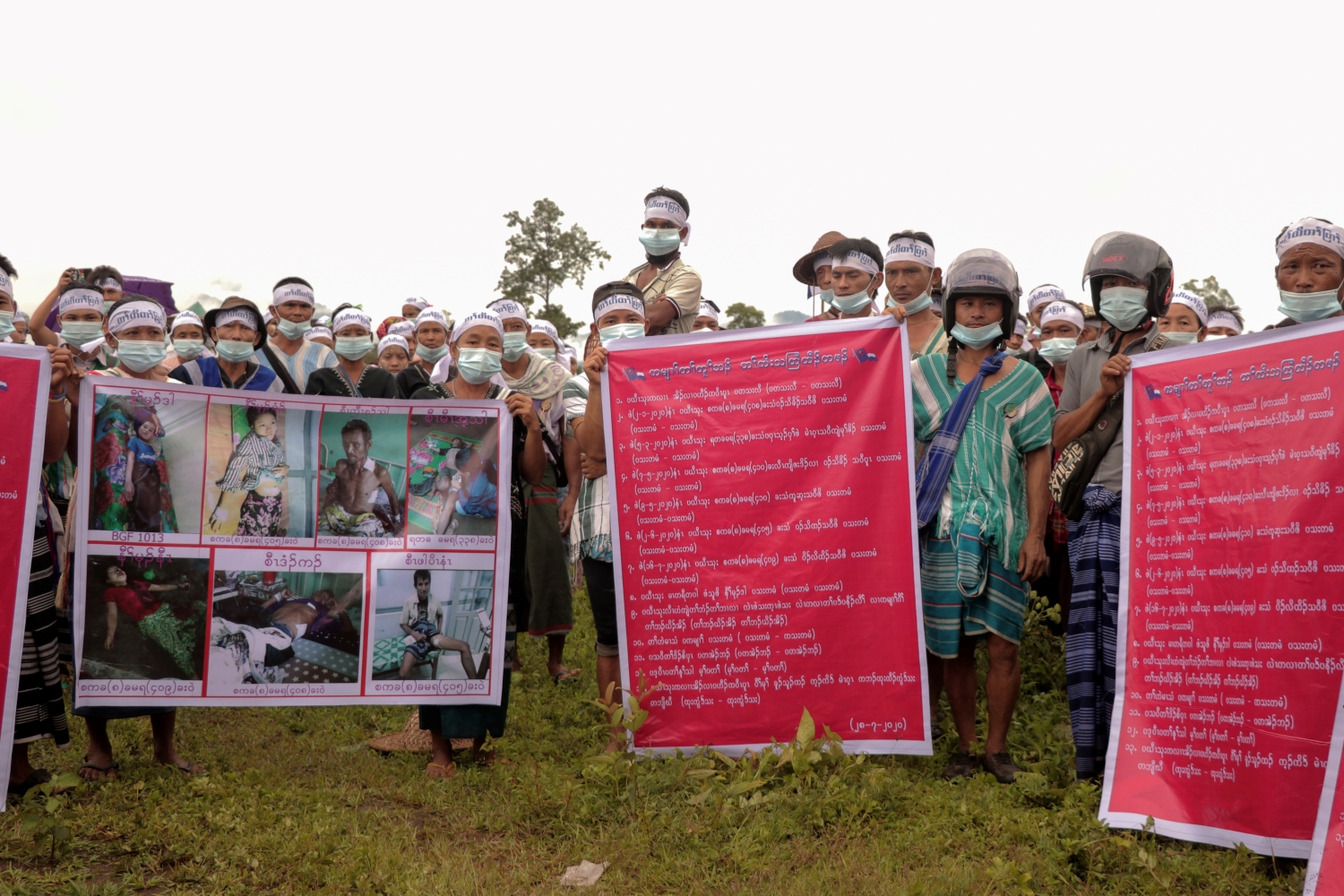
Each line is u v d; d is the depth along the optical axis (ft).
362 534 18.38
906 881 13.53
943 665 18.75
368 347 30.22
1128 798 15.38
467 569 18.60
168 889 13.67
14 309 17.74
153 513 17.67
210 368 20.54
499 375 24.70
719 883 13.70
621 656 18.47
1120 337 18.67
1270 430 14.93
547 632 24.73
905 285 20.17
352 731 20.57
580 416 21.36
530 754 19.27
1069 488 17.53
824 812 15.60
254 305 20.47
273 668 17.95
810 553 18.11
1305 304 16.84
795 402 18.34
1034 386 18.26
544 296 139.64
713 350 18.66
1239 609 14.87
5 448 16.29
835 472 18.16
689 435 18.56
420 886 13.41
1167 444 15.92
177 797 16.24
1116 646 16.06
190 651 17.69
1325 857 12.47
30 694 16.61
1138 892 13.44
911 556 17.81
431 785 17.37
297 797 16.57
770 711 18.03
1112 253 18.08
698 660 18.26
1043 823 15.01
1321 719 13.98
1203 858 14.29
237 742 19.67
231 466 18.03
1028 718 19.98
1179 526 15.65
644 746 18.20
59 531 22.00
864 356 18.24
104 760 17.49
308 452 18.33
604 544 19.54
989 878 13.50
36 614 16.78
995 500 17.81
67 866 14.02
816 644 18.02
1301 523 14.42
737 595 18.25
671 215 25.67
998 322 18.26
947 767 18.03
